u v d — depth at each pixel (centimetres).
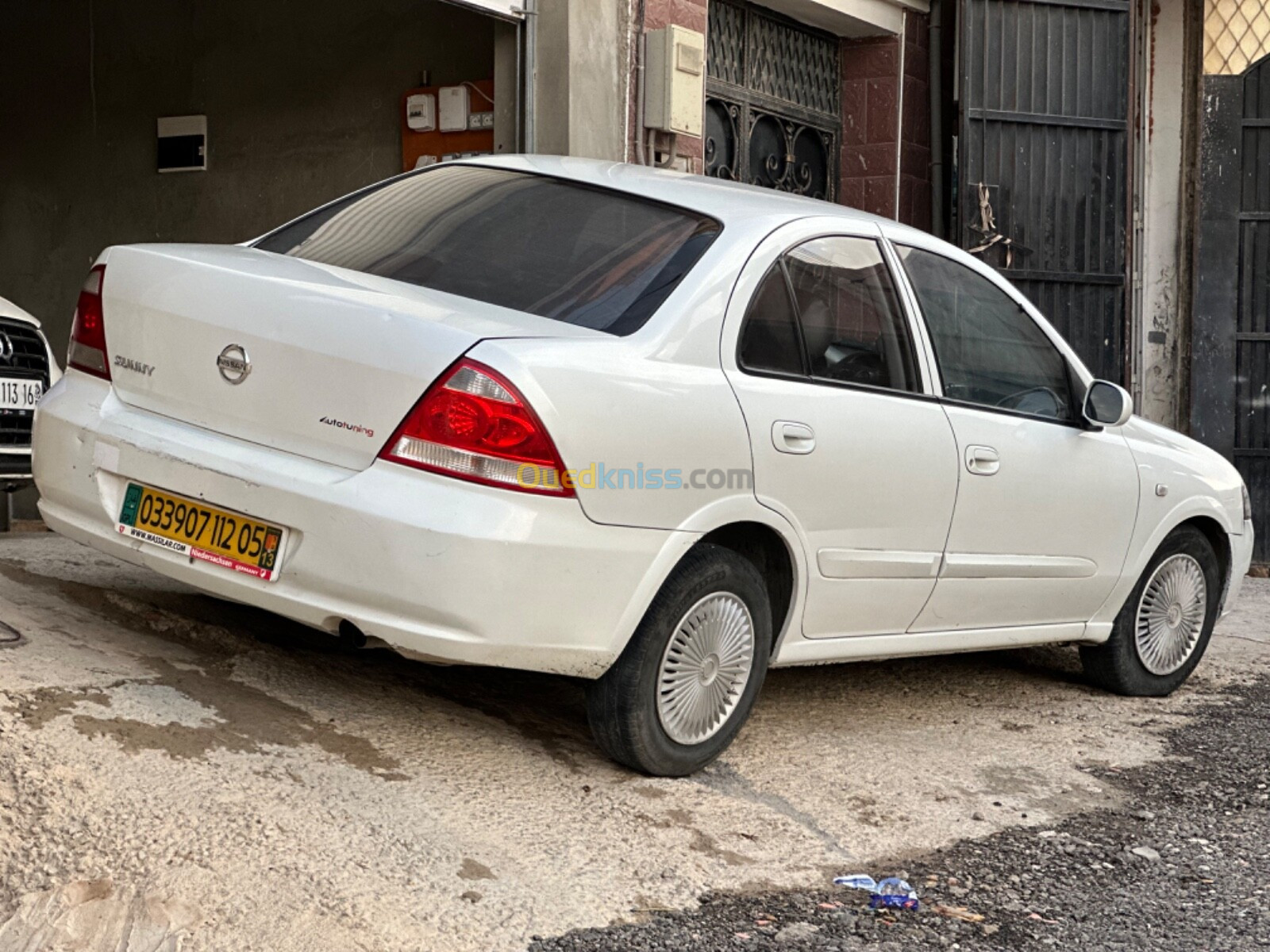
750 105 942
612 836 354
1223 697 596
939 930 332
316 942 283
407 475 334
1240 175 982
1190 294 998
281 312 354
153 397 375
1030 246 983
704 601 385
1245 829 425
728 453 376
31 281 985
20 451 570
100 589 462
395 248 407
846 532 417
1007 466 472
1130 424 560
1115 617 559
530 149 736
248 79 902
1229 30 983
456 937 294
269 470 348
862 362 431
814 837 379
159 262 381
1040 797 440
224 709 371
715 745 402
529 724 425
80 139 961
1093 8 984
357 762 361
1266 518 987
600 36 755
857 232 447
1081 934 338
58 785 312
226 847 306
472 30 821
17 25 973
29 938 272
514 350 338
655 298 380
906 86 1027
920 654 470
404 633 334
